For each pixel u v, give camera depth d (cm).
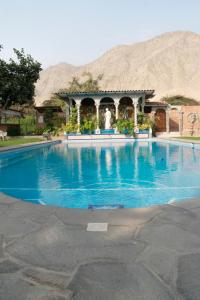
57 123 3206
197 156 1327
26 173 951
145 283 230
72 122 2567
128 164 1120
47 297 216
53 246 299
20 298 214
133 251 284
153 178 829
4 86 3061
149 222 362
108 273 246
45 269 255
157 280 234
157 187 705
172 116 3197
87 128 2509
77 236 323
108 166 1077
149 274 242
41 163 1188
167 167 1035
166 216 383
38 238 320
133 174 902
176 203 444
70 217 387
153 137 2545
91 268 254
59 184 762
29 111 4431
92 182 783
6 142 2008
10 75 3203
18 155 1480
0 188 708
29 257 277
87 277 240
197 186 711
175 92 10312
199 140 1891
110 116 2611
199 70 14762
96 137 2470
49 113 3231
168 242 303
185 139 2053
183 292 218
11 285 232
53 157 1382
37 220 378
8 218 387
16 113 3528
